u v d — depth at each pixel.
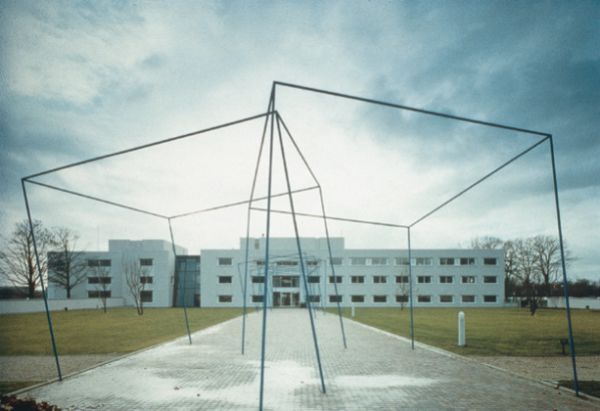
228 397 8.71
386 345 16.73
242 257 67.19
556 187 9.20
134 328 25.31
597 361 12.83
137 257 68.81
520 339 18.86
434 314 42.28
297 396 8.77
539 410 7.68
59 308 52.28
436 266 67.69
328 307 62.22
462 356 13.67
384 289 67.00
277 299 66.19
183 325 27.62
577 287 74.62
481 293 67.50
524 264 71.38
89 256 68.75
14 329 24.78
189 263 72.38
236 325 27.45
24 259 53.28
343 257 67.12
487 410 7.71
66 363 12.67
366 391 9.16
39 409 6.83
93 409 7.88
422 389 9.30
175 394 8.95
